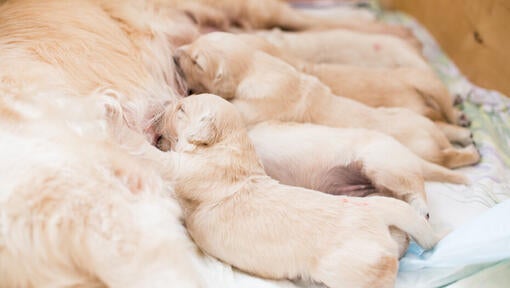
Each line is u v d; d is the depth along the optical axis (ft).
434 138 2.20
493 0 2.47
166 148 2.09
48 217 1.69
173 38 2.32
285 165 2.09
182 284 1.72
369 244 1.80
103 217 1.72
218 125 1.98
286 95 2.19
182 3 2.40
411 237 1.91
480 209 2.05
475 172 2.20
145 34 2.21
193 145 1.98
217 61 2.19
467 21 2.65
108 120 1.95
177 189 1.94
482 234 1.86
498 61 2.46
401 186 2.01
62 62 1.99
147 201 1.80
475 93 2.53
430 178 2.14
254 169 1.97
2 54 1.95
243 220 1.87
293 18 2.76
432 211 2.06
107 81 2.04
